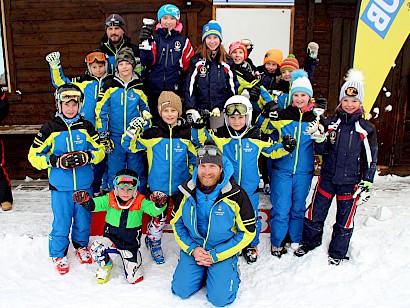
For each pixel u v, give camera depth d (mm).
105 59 4336
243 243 3230
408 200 4887
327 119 3725
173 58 4289
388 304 3236
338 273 3600
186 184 3248
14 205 4805
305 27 5613
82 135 3648
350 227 3662
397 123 5910
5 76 5770
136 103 4180
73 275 3617
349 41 5660
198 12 5504
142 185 4422
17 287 3432
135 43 5586
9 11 5551
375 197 4980
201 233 3299
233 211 3197
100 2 5480
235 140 3668
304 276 3588
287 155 3838
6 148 5887
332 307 3229
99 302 3268
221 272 3207
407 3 3990
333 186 3713
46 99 5789
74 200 3396
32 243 3988
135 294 3361
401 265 3641
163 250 4020
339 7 5551
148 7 5469
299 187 3914
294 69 4246
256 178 3736
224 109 3662
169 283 3516
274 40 5586
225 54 4145
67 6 5535
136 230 3490
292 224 4035
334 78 5770
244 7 5477
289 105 3920
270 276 3623
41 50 5656
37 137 3576
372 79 4145
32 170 5938
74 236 3818
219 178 3213
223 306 3232
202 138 3729
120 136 4238
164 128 3705
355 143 3582
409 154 6344
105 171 4715
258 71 4828
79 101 3627
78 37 5613
